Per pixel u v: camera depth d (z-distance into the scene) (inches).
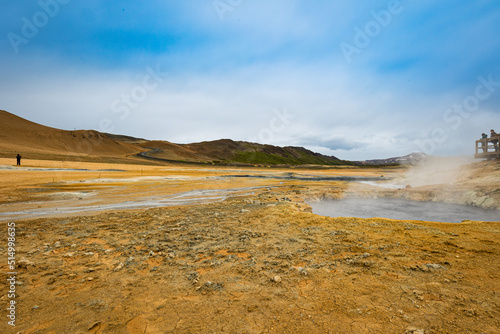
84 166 2210.9
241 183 1414.9
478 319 129.3
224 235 335.3
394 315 138.6
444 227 324.2
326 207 773.3
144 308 158.6
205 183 1344.7
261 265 225.3
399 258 221.5
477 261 203.3
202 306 159.0
